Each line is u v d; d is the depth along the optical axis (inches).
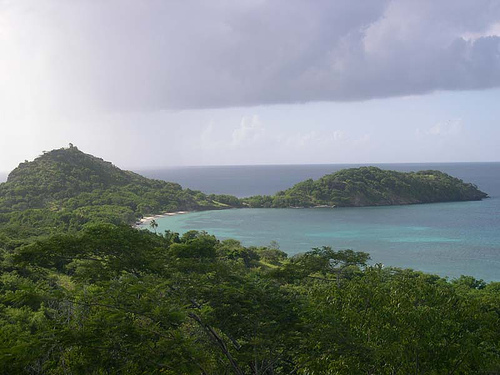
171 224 6373.0
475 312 671.1
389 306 661.3
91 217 5620.1
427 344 615.8
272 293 703.7
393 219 6702.8
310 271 833.5
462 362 635.5
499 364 649.6
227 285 683.4
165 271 654.5
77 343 507.8
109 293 583.2
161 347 532.1
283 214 7450.8
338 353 596.1
